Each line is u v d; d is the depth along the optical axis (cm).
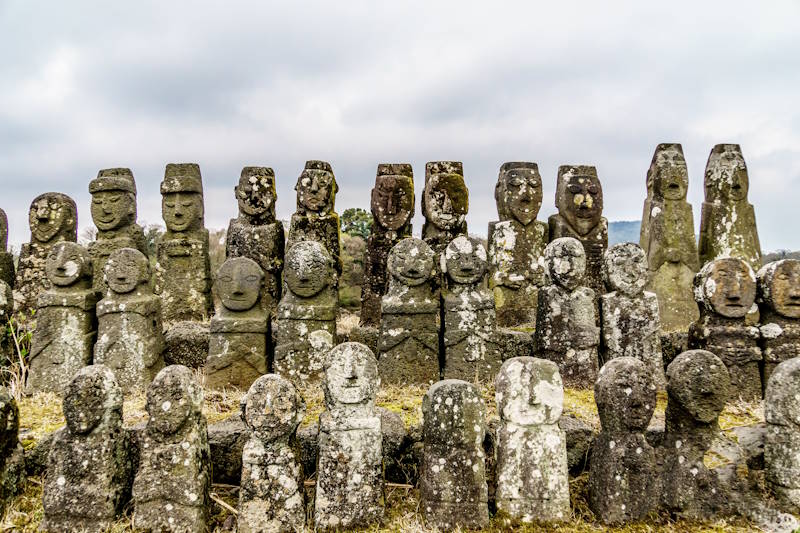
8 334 653
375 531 422
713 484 441
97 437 427
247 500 418
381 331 646
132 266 638
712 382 444
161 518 412
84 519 418
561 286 635
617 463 434
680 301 838
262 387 424
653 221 852
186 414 418
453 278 649
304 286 641
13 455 458
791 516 435
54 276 647
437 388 441
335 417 438
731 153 885
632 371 438
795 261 612
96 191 847
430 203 804
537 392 443
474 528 427
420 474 467
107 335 625
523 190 826
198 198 879
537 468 438
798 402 450
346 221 1381
